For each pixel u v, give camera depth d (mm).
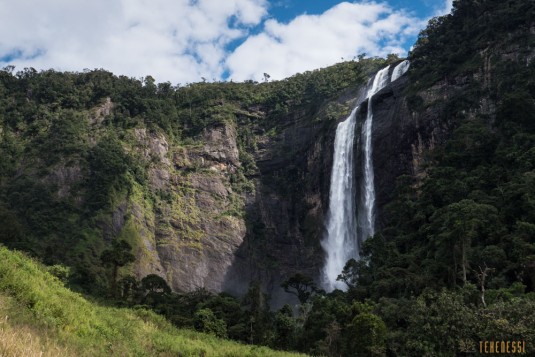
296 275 67438
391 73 99562
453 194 59281
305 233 102562
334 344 42281
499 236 47781
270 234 109500
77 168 98812
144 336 32031
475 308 35156
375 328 36375
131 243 92188
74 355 19031
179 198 108438
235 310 56438
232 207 111500
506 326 29891
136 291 66562
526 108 62531
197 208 108125
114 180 98562
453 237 44844
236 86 140000
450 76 79188
